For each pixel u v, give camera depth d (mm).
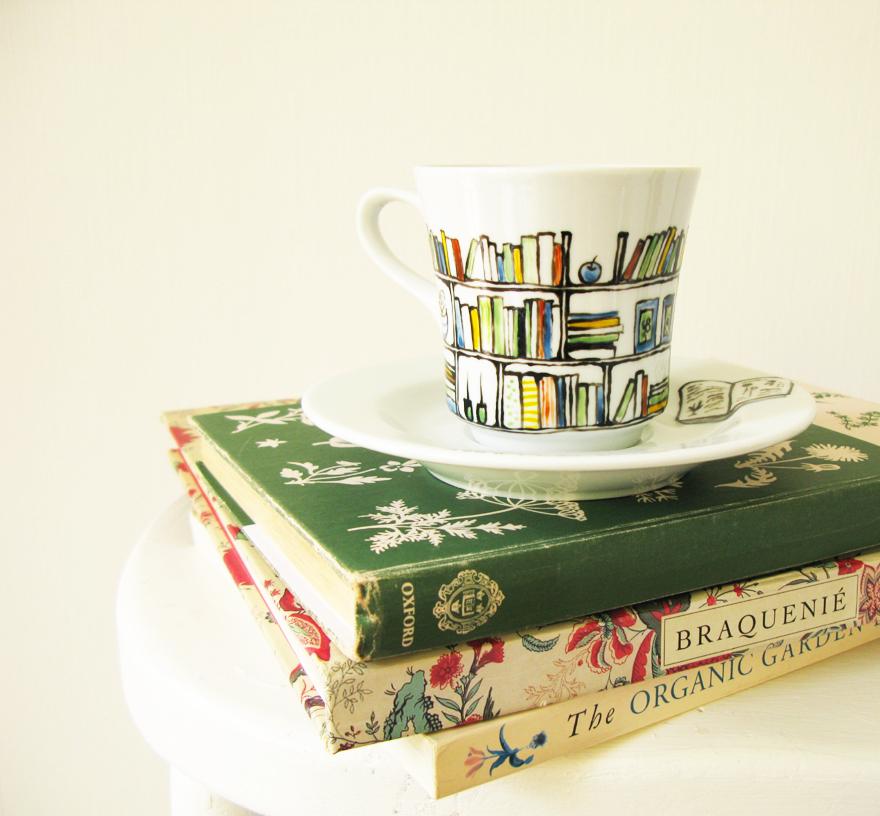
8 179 841
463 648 344
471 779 351
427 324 867
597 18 763
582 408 393
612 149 793
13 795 1038
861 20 710
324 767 389
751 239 790
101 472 930
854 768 374
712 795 378
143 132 826
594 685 370
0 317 881
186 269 864
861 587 422
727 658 403
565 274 374
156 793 1047
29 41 803
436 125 810
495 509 388
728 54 748
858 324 783
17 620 978
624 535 358
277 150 829
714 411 456
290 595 392
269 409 579
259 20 797
